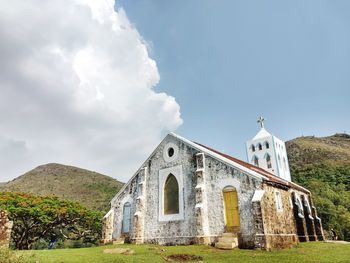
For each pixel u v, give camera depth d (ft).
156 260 46.73
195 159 76.74
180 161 79.77
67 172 350.64
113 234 87.97
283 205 71.87
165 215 77.61
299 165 360.89
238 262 44.37
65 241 125.18
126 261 45.65
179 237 72.33
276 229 62.90
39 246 123.44
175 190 78.64
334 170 271.90
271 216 62.34
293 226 74.54
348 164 310.86
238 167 67.26
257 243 57.52
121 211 89.25
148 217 81.10
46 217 99.40
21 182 309.63
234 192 66.80
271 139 139.13
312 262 43.52
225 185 68.13
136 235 78.33
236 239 60.80
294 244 69.31
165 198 80.18
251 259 46.88
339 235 145.59
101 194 271.28
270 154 137.49
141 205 82.33
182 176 77.77
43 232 107.04
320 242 79.56
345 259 46.01
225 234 63.57
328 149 406.41
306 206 94.07
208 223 67.77
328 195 190.90
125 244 77.46
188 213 72.95
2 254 41.81
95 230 120.47
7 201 96.22
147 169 87.35
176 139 83.20
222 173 69.72
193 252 54.95
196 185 72.59
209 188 70.64
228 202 67.00
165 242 74.54
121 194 91.66
